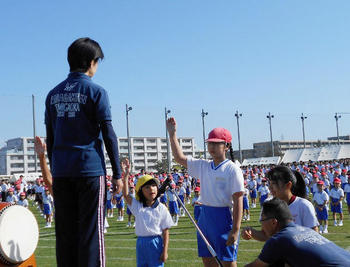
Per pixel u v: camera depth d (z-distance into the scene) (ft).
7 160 504.43
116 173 11.62
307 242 12.96
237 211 16.34
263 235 16.52
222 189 16.70
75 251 11.48
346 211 80.69
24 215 15.89
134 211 21.49
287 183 16.71
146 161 554.46
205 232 17.07
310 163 154.81
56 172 11.53
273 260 13.38
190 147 574.56
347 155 193.57
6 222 14.99
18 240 15.43
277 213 13.97
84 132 11.49
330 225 61.46
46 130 12.44
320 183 54.44
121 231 62.39
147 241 21.15
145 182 21.27
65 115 11.57
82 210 11.36
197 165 17.63
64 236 11.50
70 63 12.20
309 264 12.62
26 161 513.86
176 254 40.50
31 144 521.24
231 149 17.58
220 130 17.22
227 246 16.69
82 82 11.73
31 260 16.28
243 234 16.56
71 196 11.53
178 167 204.74
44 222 81.71
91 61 12.17
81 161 11.34
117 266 36.04
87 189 11.37
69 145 11.45
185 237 52.44
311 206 16.48
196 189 71.10
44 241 54.08
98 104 11.48
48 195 73.82
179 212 85.35
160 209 21.36
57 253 11.59
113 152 11.51
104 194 11.73
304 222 16.33
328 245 12.96
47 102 12.23
